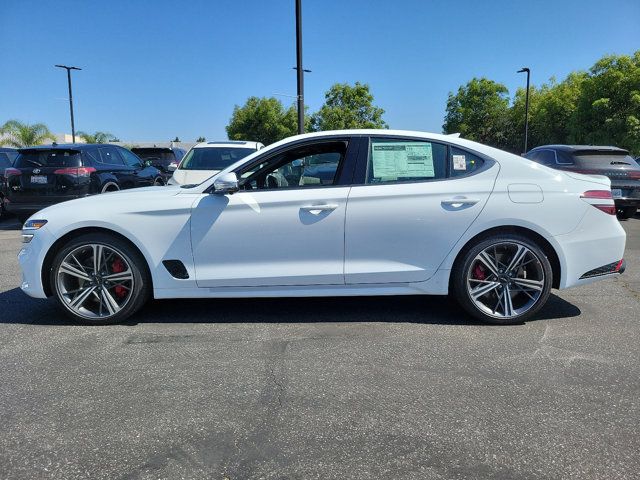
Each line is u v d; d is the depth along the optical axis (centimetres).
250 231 419
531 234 425
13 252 778
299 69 1403
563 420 281
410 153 429
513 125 4188
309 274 422
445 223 416
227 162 963
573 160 1052
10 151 1205
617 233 431
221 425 279
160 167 1570
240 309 480
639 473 236
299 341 398
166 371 345
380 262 422
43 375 339
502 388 318
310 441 263
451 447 257
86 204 430
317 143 433
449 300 504
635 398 305
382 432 271
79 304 432
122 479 234
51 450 257
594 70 2761
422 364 354
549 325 432
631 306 486
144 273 430
